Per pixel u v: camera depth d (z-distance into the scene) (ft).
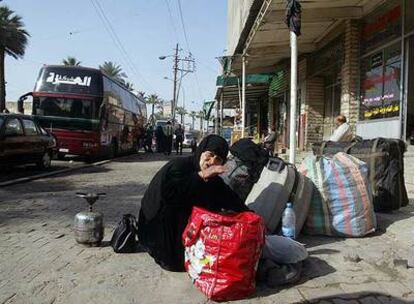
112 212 30.42
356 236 23.09
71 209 31.30
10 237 23.59
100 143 75.05
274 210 21.84
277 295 16.15
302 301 15.64
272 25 48.98
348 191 23.15
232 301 15.71
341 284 17.07
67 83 73.87
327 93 63.41
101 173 56.95
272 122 96.94
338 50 52.29
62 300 15.76
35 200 34.83
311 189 23.30
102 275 18.01
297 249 17.87
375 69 44.42
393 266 18.71
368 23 45.93
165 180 17.92
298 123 69.97
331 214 23.16
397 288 16.65
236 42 67.62
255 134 112.88
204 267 16.01
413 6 37.81
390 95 41.39
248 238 15.78
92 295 16.17
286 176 22.24
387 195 26.66
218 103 128.57
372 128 43.93
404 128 38.99
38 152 56.03
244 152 22.57
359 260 19.60
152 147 135.13
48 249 21.39
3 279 17.61
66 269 18.67
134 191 40.42
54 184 44.93
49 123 73.15
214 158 17.98
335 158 24.59
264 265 17.12
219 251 15.72
